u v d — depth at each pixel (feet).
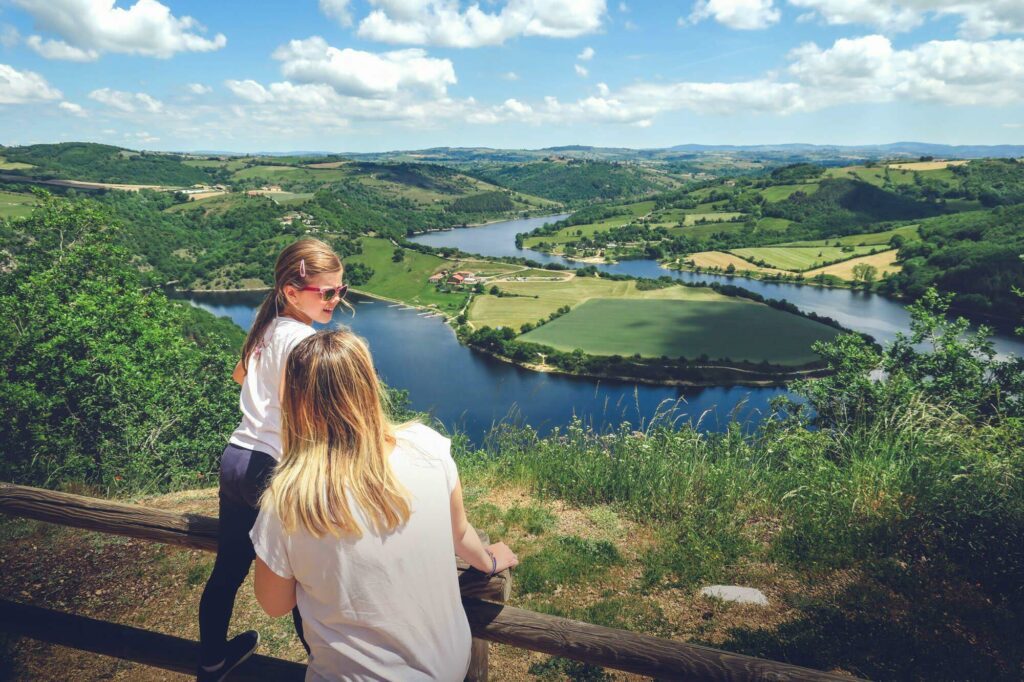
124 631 6.07
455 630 4.09
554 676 9.68
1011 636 9.57
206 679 5.26
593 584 12.02
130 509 6.16
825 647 9.53
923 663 9.05
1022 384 30.27
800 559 12.14
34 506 6.43
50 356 36.58
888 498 13.20
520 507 15.61
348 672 3.80
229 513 5.24
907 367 36.11
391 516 3.69
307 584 3.78
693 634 10.26
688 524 13.70
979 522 11.94
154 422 36.06
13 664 9.75
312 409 3.79
